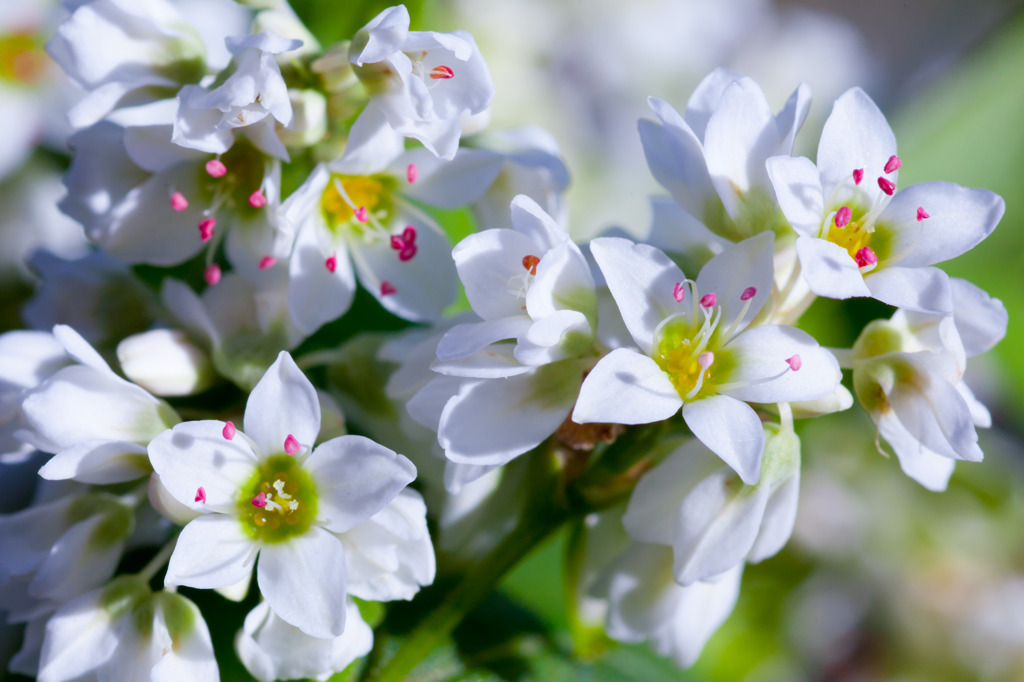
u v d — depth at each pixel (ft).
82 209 0.34
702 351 0.33
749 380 0.32
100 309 0.35
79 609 0.33
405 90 0.33
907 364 0.33
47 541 0.33
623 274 0.33
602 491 0.34
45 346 0.34
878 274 0.33
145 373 0.34
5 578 0.33
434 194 0.35
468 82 0.33
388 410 0.34
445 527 0.34
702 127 0.34
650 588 0.34
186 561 0.32
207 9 0.39
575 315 0.32
